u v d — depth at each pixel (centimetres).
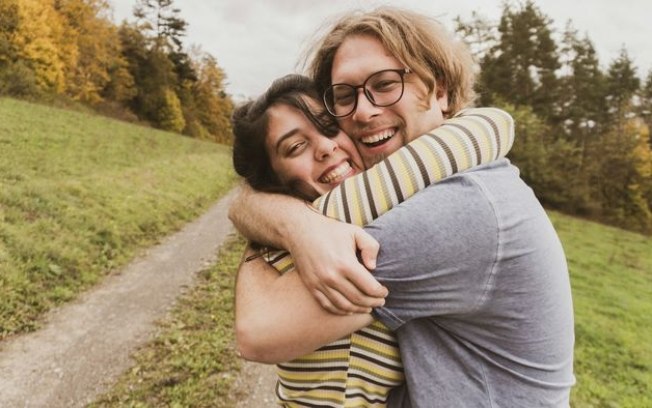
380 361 110
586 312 1061
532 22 4272
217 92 7331
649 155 3784
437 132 117
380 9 137
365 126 137
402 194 107
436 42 138
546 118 4144
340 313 99
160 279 854
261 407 485
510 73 4212
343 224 104
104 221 1053
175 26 6706
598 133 4688
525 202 107
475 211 98
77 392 485
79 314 661
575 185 3675
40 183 1138
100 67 4744
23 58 3609
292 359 105
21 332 585
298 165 143
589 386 672
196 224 1395
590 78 4775
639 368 773
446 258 96
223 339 618
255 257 122
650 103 4712
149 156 2344
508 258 99
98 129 2772
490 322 104
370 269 97
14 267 701
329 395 111
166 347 587
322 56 146
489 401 104
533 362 106
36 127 2123
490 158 116
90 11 4497
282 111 143
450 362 106
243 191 146
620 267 1750
